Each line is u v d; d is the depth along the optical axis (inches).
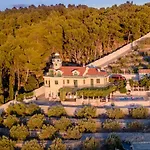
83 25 5423.2
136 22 5728.3
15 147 2516.0
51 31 5054.1
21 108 3201.3
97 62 4832.7
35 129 2822.3
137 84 3636.8
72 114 3159.5
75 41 5078.7
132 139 2527.1
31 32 4911.4
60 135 2672.2
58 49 5054.1
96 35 5305.1
